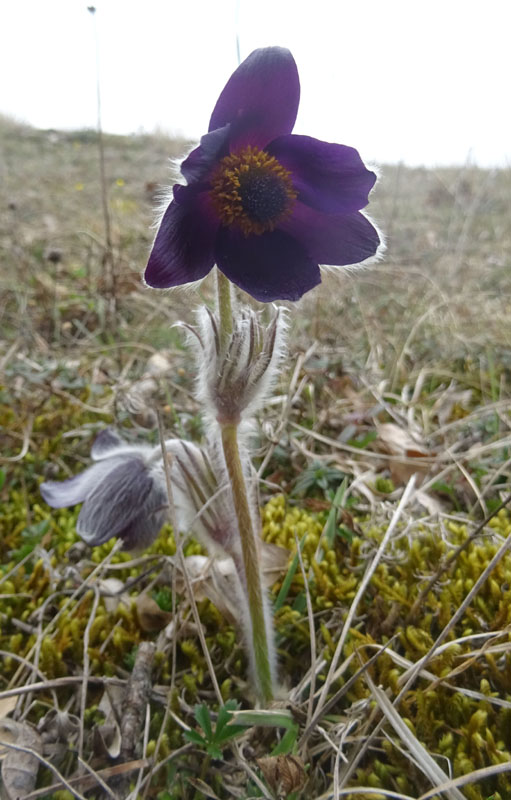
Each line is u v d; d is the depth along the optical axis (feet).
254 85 0.38
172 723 0.48
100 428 0.83
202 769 0.45
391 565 0.62
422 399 0.95
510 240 1.83
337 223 0.41
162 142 3.18
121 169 2.69
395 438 0.84
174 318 1.19
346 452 0.85
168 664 0.54
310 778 0.44
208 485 0.49
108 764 0.45
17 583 0.61
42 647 0.53
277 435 0.70
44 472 0.79
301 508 0.75
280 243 0.40
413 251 1.68
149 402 0.89
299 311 1.20
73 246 1.56
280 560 0.60
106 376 0.99
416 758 0.42
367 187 0.39
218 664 0.54
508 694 0.48
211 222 0.40
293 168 0.40
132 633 0.57
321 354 1.05
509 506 0.71
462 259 1.58
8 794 0.43
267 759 0.42
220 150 0.38
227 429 0.43
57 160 2.83
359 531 0.65
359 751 0.42
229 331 0.41
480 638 0.52
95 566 0.65
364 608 0.58
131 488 0.54
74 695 0.52
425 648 0.51
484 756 0.45
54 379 0.92
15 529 0.70
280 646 0.56
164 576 0.61
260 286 0.39
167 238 0.37
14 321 1.16
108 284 1.23
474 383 1.02
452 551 0.61
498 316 1.24
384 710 0.43
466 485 0.77
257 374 0.42
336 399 0.95
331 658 0.53
